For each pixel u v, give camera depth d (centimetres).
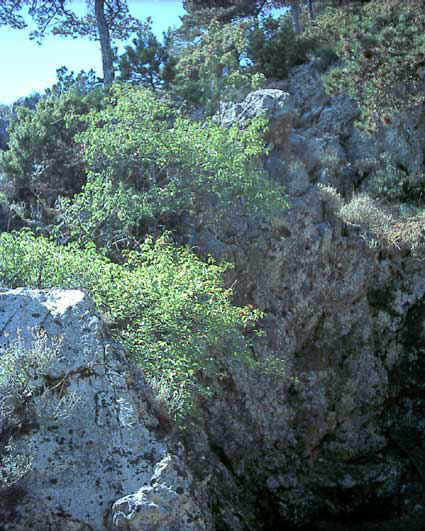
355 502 1338
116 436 675
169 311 875
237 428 1236
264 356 1327
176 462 681
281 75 2288
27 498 629
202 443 1107
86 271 898
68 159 1548
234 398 1255
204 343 955
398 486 1368
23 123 1596
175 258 1070
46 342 690
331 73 1702
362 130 1922
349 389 1425
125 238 1259
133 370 772
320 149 1914
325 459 1370
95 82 2020
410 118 1927
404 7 1634
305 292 1400
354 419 1425
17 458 624
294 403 1351
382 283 1496
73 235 1294
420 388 1492
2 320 717
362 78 1641
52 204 1506
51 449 651
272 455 1285
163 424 742
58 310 728
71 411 672
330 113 2058
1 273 891
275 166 1547
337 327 1441
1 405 652
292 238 1396
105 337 740
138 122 1385
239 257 1337
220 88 1947
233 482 1138
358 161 1919
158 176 1398
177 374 843
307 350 1408
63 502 634
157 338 909
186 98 1972
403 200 1852
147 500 637
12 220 1475
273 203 1324
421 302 1511
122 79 2094
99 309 852
